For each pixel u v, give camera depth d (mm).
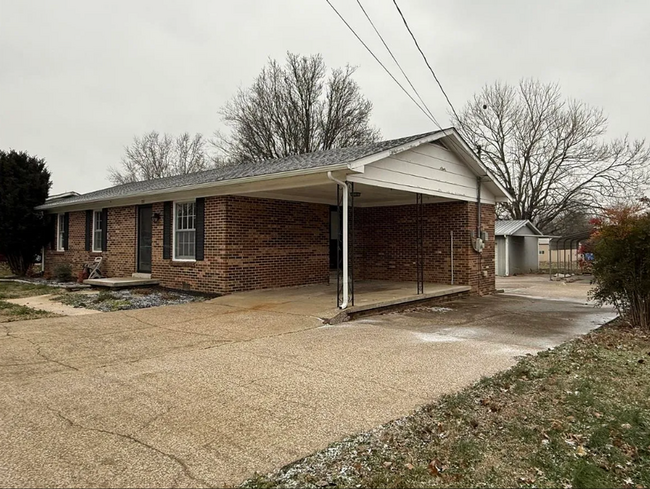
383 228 14578
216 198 11039
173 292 11773
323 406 3982
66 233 16781
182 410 3840
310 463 2941
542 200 31234
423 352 6059
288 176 8781
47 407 3879
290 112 31797
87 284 13430
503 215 33906
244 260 11227
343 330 7508
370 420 3684
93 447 3102
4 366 5195
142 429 3428
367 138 32156
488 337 7215
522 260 26844
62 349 6004
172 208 12328
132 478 2688
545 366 5453
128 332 7078
